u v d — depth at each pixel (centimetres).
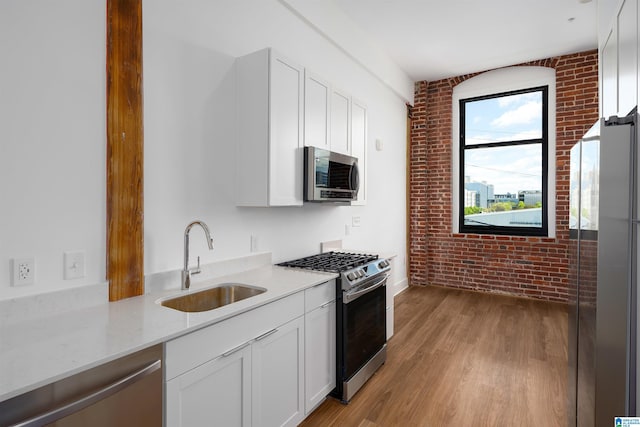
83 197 158
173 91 196
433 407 221
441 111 527
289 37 281
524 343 319
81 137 157
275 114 219
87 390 104
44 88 145
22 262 139
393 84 462
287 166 230
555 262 447
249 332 161
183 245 203
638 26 137
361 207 403
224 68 225
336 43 336
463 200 521
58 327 132
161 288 189
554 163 455
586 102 429
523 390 240
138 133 177
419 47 425
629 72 153
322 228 331
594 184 121
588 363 129
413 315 397
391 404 224
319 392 213
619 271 111
